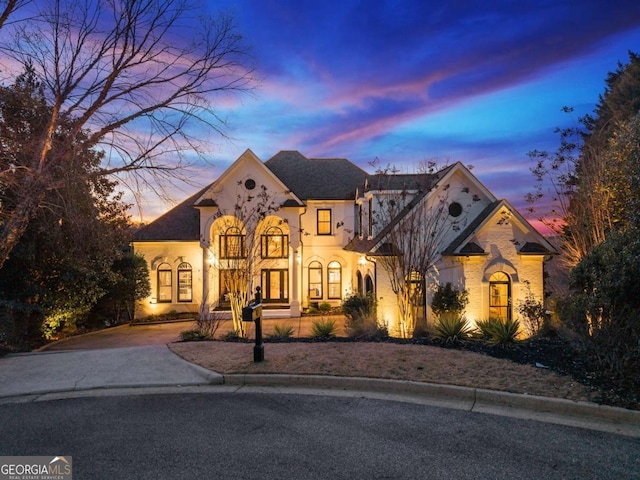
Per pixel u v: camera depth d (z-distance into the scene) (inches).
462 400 253.8
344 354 339.0
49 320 636.1
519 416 227.6
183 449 194.1
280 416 232.8
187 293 986.1
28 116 498.0
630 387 245.0
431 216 628.7
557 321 397.7
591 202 441.1
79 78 444.5
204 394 274.7
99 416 237.6
